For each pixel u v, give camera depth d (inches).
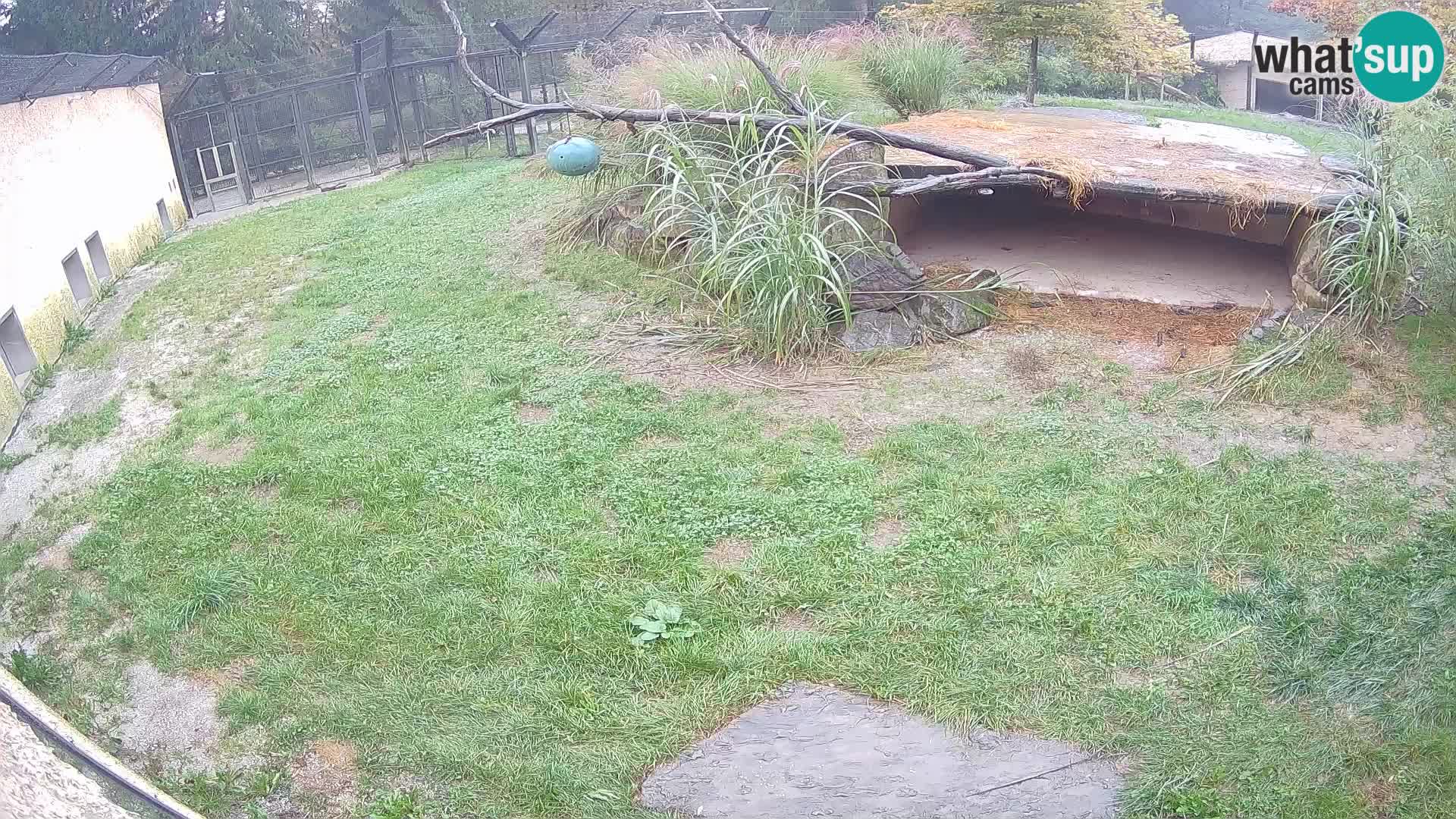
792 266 234.1
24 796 109.2
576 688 145.6
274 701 148.9
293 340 286.4
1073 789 126.4
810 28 645.3
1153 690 138.8
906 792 127.7
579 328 265.6
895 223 303.3
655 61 329.1
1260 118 543.8
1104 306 253.8
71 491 227.0
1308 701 135.9
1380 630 146.2
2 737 115.3
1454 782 122.0
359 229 395.5
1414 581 155.3
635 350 250.8
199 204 614.5
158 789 133.0
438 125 703.7
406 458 211.8
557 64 673.0
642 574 168.9
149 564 186.1
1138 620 151.2
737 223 243.6
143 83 514.0
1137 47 578.9
